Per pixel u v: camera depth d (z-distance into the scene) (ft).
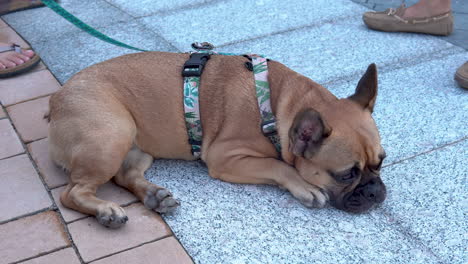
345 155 3.03
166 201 3.29
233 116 3.43
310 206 3.35
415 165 3.73
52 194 3.49
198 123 3.52
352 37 5.51
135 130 3.52
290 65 5.00
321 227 3.25
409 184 3.56
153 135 3.59
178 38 5.52
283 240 3.16
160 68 3.57
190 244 3.13
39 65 5.04
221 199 3.48
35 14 6.15
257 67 3.48
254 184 3.61
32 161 3.78
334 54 5.18
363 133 3.08
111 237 3.16
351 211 3.27
